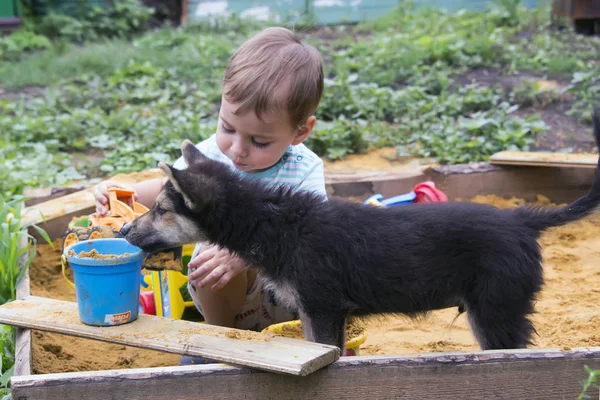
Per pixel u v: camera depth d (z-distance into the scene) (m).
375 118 3.70
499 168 2.86
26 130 3.53
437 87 4.05
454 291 1.80
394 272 1.77
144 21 6.45
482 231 1.78
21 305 1.88
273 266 1.80
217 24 6.10
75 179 3.00
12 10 6.15
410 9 6.08
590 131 3.37
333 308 1.77
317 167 2.04
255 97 1.84
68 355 2.06
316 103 1.92
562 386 1.68
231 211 1.81
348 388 1.67
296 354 1.65
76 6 6.35
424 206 1.83
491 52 4.52
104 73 4.73
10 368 1.91
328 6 6.29
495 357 1.67
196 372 1.65
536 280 1.79
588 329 2.14
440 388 1.67
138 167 3.09
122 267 1.76
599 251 2.57
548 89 3.82
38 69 4.86
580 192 2.86
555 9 5.30
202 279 1.90
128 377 1.64
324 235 1.77
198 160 1.89
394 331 2.19
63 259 2.03
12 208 2.38
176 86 4.24
